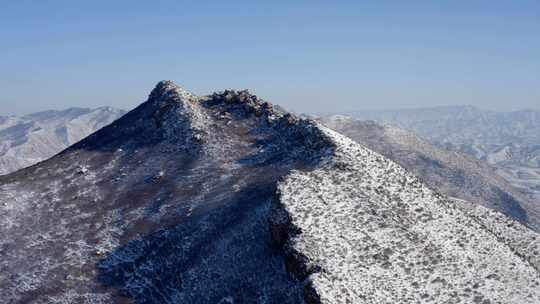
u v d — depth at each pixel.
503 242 42.78
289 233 38.00
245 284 37.94
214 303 37.72
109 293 44.09
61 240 53.44
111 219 55.78
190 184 58.12
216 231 46.22
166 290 41.94
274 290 35.84
